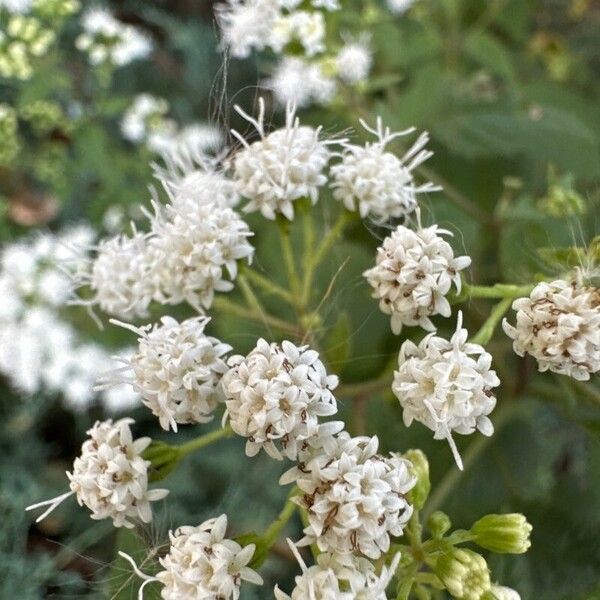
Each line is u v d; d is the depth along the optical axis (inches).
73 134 7.3
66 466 7.5
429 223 4.7
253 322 5.1
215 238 4.3
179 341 3.9
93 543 6.6
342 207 4.7
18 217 8.3
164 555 4.0
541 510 5.1
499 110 5.8
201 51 9.1
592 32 8.7
